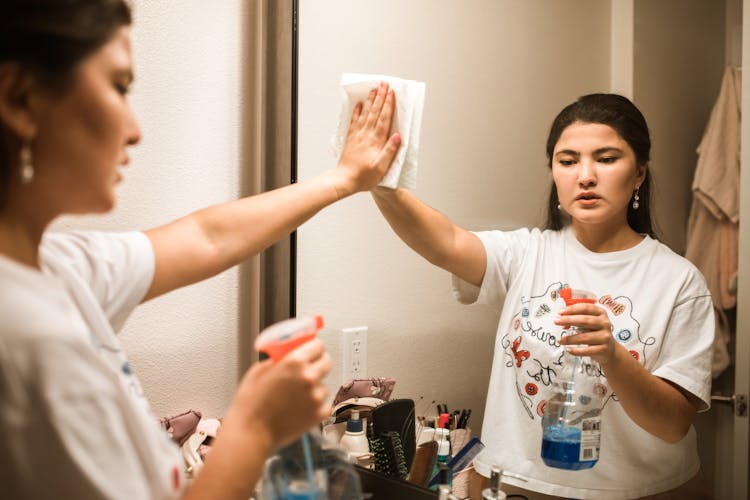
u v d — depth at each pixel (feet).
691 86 3.42
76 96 1.74
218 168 4.21
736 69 3.24
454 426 3.86
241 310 4.37
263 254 4.30
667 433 3.16
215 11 4.11
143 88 3.84
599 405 3.23
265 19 4.18
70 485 1.66
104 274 2.57
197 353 4.17
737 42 3.25
